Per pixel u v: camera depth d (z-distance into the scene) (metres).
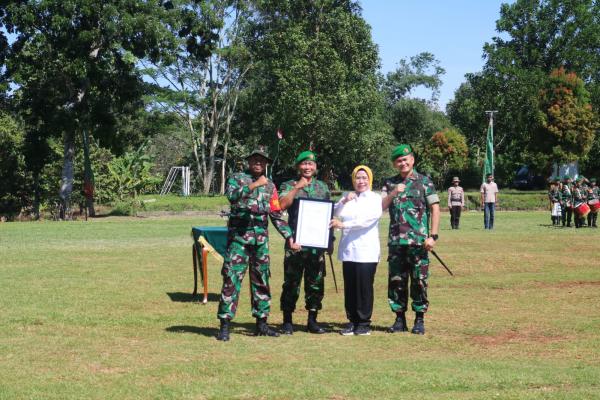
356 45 54.53
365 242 8.33
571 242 21.06
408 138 78.44
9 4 36.31
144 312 9.67
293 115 52.19
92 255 17.08
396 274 8.55
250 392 5.73
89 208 40.59
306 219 8.32
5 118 48.28
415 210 8.52
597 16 70.12
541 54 69.75
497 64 67.00
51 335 8.03
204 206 42.88
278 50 54.72
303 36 53.00
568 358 7.05
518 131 67.62
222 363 6.73
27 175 48.22
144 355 7.07
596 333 8.34
